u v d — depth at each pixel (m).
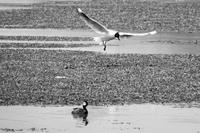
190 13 80.88
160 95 36.25
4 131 28.80
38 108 33.12
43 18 77.88
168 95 36.28
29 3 99.81
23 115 31.67
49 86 38.38
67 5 93.88
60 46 55.75
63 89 37.59
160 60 48.00
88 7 89.81
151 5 91.38
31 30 67.94
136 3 95.19
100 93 36.59
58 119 31.05
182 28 69.38
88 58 48.59
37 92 36.81
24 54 50.22
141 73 42.44
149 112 32.44
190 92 37.06
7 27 70.31
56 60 47.56
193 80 40.41
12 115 31.67
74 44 57.16
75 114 31.83
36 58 48.41
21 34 64.31
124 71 43.16
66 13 82.50
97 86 38.31
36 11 84.69
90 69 43.94
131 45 57.34
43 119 30.95
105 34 19.41
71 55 49.97
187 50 54.31
